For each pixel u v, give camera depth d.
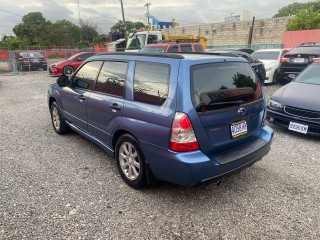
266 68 11.71
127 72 3.49
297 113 5.20
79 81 4.52
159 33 15.66
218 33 38.59
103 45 45.62
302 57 10.38
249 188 3.53
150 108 3.04
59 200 3.22
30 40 52.91
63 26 56.41
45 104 8.53
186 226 2.81
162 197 3.32
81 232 2.70
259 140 3.51
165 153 2.89
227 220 2.91
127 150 3.51
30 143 5.07
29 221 2.85
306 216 2.97
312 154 4.59
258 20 34.03
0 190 3.43
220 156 3.02
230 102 3.06
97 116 3.94
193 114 2.77
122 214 2.99
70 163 4.23
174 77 2.89
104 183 3.63
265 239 2.63
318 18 28.52
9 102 8.91
